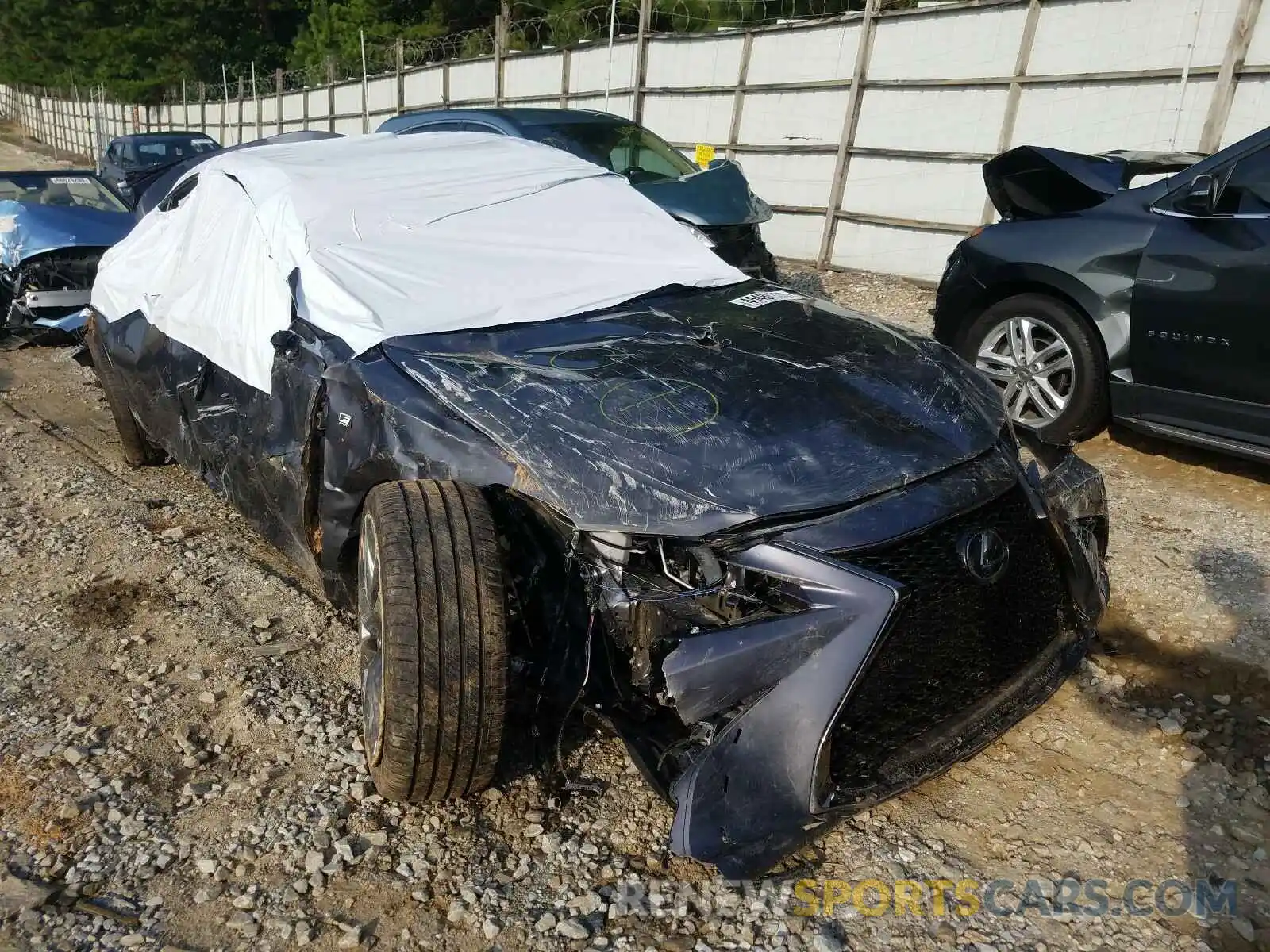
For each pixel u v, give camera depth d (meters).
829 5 16.09
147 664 3.39
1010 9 9.20
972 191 9.73
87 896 2.39
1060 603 2.78
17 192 8.45
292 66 34.06
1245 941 2.28
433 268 3.41
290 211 3.59
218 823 2.64
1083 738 3.02
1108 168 5.12
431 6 26.42
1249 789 2.77
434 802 2.67
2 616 3.74
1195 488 4.77
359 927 2.30
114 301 4.86
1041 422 5.32
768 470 2.40
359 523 3.04
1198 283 4.41
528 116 8.10
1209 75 7.99
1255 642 3.47
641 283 3.60
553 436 2.52
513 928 2.30
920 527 2.38
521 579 2.66
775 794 2.18
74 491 5.00
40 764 2.86
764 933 2.29
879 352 3.04
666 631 2.38
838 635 2.20
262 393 3.46
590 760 2.87
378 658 2.56
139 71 38.53
